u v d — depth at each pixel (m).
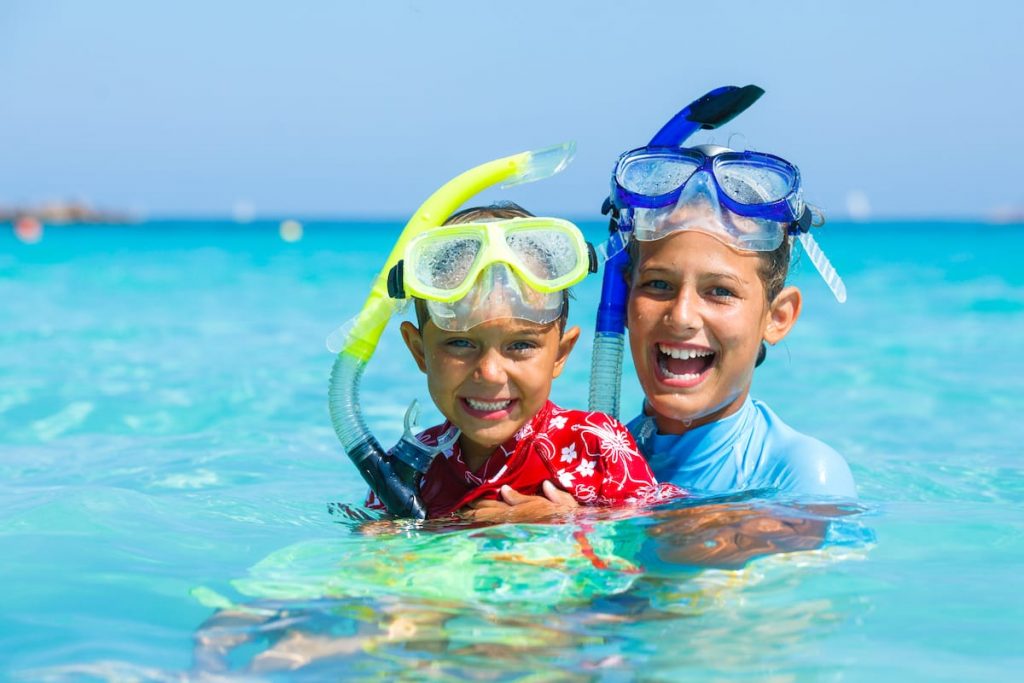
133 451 5.28
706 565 2.76
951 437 5.86
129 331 11.41
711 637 2.34
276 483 4.35
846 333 11.26
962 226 114.69
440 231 3.13
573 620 2.43
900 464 4.87
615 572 2.71
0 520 3.47
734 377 3.39
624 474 3.33
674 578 2.68
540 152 3.28
